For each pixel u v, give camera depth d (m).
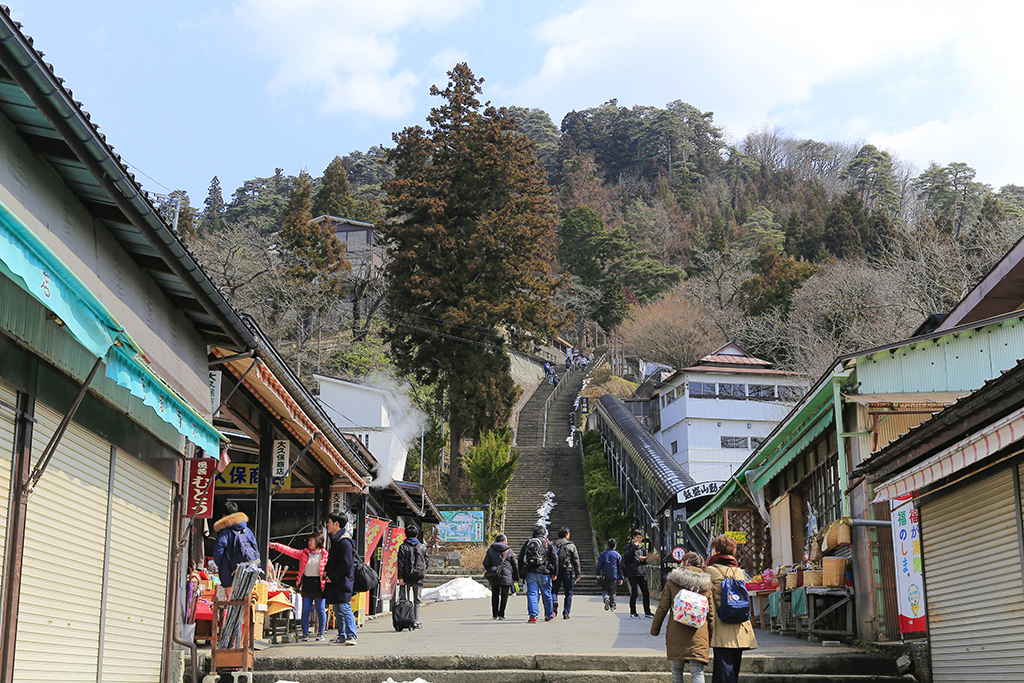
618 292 75.44
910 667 9.46
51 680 6.12
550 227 43.88
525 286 42.16
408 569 13.95
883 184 87.12
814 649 10.73
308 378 44.97
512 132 44.97
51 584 6.13
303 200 48.34
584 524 38.31
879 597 10.96
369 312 50.84
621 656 9.38
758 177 115.06
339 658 9.39
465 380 40.22
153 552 8.23
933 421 7.55
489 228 41.12
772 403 47.66
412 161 44.59
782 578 14.04
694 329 63.00
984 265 33.97
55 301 4.77
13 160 5.23
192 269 7.18
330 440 12.69
